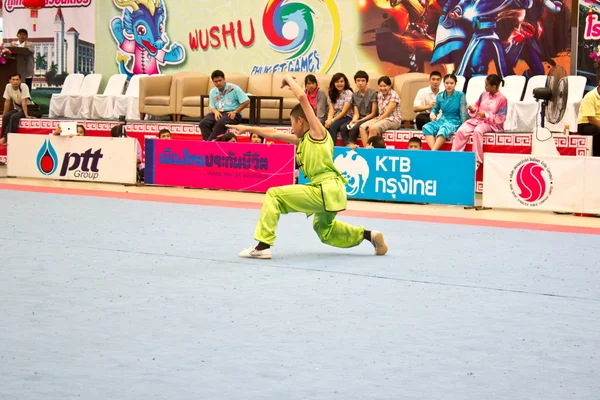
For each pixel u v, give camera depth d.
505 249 12.91
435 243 13.41
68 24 31.11
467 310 8.83
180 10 29.38
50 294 9.30
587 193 16.84
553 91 18.25
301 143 11.68
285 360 6.92
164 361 6.85
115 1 30.34
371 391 6.19
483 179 17.98
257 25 28.30
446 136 19.78
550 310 8.89
